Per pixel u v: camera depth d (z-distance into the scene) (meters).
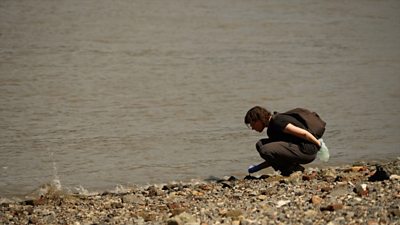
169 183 28.92
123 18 83.25
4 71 55.22
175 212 21.20
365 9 95.25
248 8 92.06
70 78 53.25
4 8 86.19
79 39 70.50
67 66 57.88
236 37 73.75
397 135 38.19
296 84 52.56
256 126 26.78
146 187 28.31
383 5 99.00
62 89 49.38
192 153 34.09
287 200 21.86
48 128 38.88
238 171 31.03
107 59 61.25
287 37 74.81
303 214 19.61
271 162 26.77
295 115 26.75
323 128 26.72
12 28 75.31
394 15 92.00
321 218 19.06
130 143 35.91
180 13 87.44
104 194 27.00
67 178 30.02
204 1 96.25
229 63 60.19
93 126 39.44
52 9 86.81
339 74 57.03
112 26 78.12
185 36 73.56
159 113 42.78
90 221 21.62
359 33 79.25
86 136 37.25
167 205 22.89
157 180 29.70
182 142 36.19
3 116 41.53
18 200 26.89
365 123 41.03
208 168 31.58
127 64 59.28
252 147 35.31
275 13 89.31
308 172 27.83
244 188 25.25
